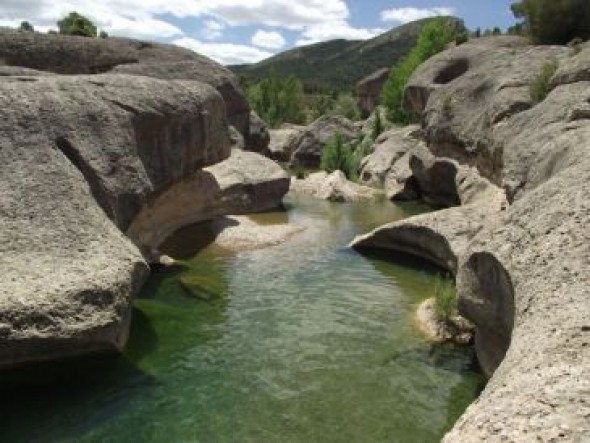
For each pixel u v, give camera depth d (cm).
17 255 1139
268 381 1169
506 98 2412
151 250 1883
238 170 2859
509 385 645
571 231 933
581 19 3306
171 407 1062
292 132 5775
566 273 847
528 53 2872
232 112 3797
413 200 3331
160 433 986
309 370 1217
